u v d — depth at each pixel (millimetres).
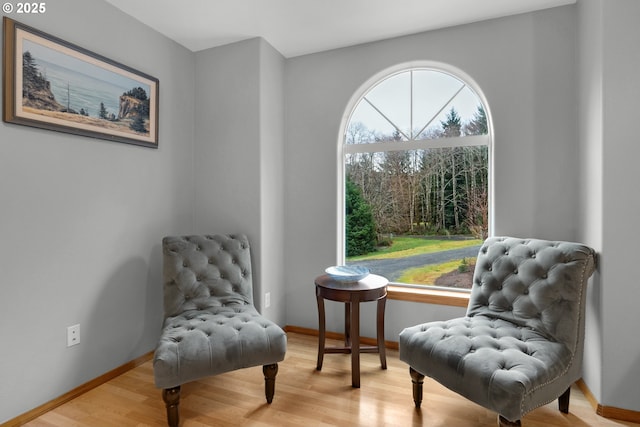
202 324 1897
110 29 2182
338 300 2100
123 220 2275
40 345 1813
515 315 1824
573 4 2199
